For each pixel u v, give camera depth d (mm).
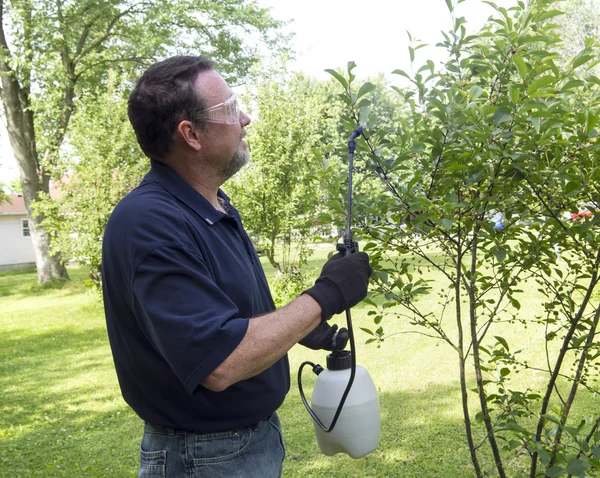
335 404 1684
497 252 2035
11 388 6406
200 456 1539
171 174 1584
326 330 1775
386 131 2041
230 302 1356
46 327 10484
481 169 1949
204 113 1552
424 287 2250
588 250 2182
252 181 9688
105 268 1496
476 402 4664
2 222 27391
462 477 3486
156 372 1513
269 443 1674
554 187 2039
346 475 3637
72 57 17062
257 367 1310
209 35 16406
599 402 4293
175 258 1352
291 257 15891
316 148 2199
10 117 16750
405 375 5535
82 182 12086
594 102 2053
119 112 12305
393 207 2037
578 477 1861
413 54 2088
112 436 4684
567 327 2369
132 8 16469
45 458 4273
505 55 2021
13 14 14586
